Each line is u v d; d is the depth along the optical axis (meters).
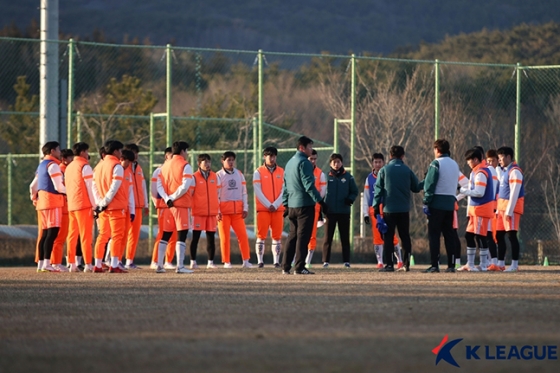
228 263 51.72
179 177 44.38
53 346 20.66
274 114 129.38
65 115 56.19
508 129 84.69
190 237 68.56
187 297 30.78
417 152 88.38
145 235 71.12
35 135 97.81
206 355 19.28
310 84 131.50
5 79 126.19
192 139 95.88
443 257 63.56
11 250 57.84
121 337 21.78
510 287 34.16
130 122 96.56
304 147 42.47
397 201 44.59
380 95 102.00
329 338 21.30
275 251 52.06
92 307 28.00
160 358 19.00
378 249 52.31
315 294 31.52
